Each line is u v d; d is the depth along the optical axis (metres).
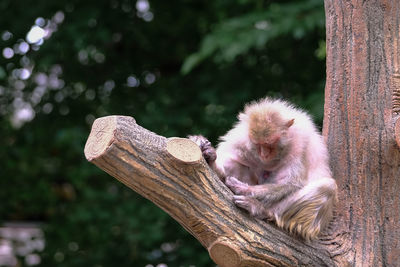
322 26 9.08
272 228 5.05
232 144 6.05
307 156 5.68
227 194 4.89
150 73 11.94
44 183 11.73
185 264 10.16
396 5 5.69
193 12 11.67
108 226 10.28
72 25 10.46
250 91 10.60
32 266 11.17
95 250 10.77
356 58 5.68
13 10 10.86
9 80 11.27
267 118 5.76
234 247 4.70
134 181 4.48
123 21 11.53
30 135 11.33
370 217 5.48
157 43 11.89
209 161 5.27
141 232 9.96
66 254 10.91
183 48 11.95
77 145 10.62
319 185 5.29
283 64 11.03
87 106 11.52
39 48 10.59
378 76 5.60
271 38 9.83
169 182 4.54
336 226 5.48
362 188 5.54
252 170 6.10
